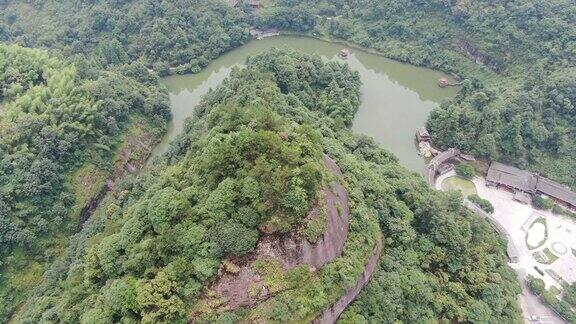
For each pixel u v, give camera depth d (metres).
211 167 56.06
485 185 95.69
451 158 100.62
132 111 106.62
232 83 101.62
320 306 51.12
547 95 103.00
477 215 82.75
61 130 88.56
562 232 86.56
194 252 49.91
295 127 67.44
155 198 56.81
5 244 77.69
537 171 97.69
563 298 75.81
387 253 66.38
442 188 94.94
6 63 99.62
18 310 75.88
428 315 63.12
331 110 107.06
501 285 69.31
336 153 73.62
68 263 72.06
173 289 47.66
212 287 49.00
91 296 54.19
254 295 49.00
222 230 49.75
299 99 104.19
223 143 57.34
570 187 95.50
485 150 98.31
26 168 82.81
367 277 60.19
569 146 99.44
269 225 50.62
